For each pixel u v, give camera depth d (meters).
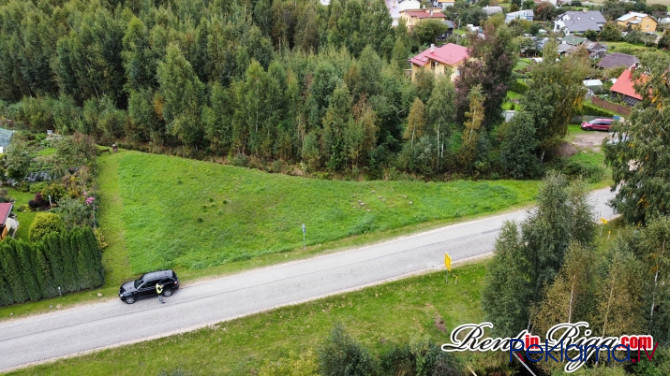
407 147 46.62
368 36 75.88
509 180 46.28
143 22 65.12
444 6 149.88
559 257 24.48
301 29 80.19
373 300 30.55
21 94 63.94
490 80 48.91
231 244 36.94
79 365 26.38
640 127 32.62
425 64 70.00
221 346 27.44
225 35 60.31
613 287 22.81
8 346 27.61
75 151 47.31
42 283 31.11
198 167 47.34
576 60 56.28
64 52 57.94
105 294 31.75
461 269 32.81
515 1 146.62
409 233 37.31
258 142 48.72
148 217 40.06
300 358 24.64
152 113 52.81
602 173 46.03
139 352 27.09
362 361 23.77
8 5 70.81
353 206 40.88
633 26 118.25
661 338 24.50
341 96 46.09
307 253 35.25
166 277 31.16
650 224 25.03
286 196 42.31
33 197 43.56
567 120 47.25
